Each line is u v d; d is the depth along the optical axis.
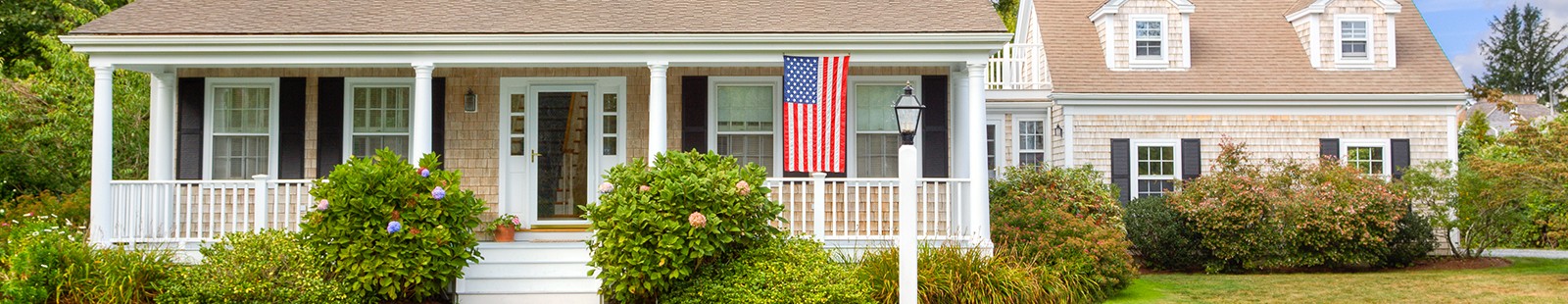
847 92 12.95
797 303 9.82
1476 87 16.44
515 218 12.45
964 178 12.10
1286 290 12.85
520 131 13.01
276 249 10.16
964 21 11.67
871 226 12.68
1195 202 15.66
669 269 10.05
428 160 10.55
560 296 11.29
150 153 13.11
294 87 12.93
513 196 12.95
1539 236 21.50
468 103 12.94
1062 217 12.58
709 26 11.56
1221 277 14.67
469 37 11.33
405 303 10.58
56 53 19.23
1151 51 18.30
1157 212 15.85
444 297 11.12
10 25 22.69
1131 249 16.27
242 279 9.81
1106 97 17.55
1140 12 18.33
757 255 10.32
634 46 11.47
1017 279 10.70
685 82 12.89
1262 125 17.81
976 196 11.43
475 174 12.93
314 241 10.17
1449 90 17.81
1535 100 47.44
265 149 12.95
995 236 12.56
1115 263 12.36
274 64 11.52
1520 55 54.28
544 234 12.62
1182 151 17.67
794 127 11.32
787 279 9.98
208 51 11.37
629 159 12.95
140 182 11.51
